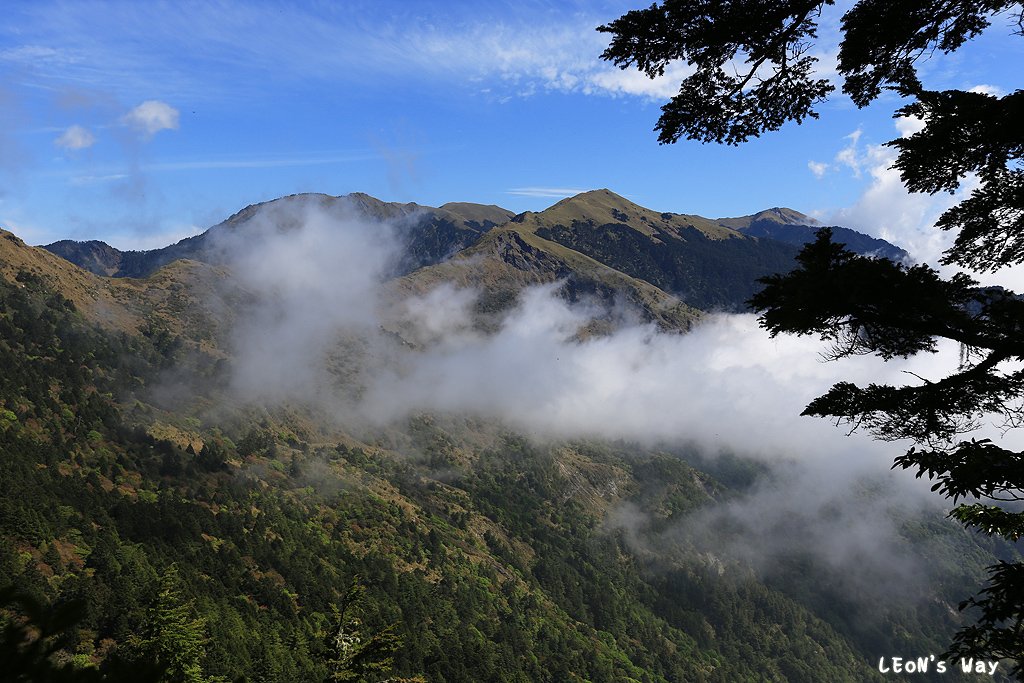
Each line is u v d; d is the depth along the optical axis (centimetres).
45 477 11531
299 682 7031
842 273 798
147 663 459
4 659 407
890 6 971
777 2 959
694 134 1140
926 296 806
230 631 8775
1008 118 928
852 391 912
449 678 11650
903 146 1034
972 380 855
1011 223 1023
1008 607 859
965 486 788
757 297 874
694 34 1009
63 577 9000
